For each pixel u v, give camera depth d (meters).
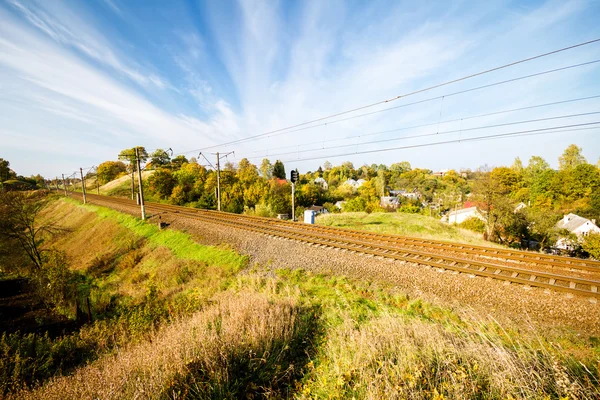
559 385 3.06
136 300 11.52
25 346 8.27
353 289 8.31
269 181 44.66
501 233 31.11
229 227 17.25
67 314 13.33
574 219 38.44
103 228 27.47
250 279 10.09
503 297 7.05
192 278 12.27
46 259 18.66
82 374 5.13
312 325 6.03
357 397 3.30
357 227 19.56
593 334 5.46
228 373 3.94
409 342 4.23
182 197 40.62
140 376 3.81
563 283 7.54
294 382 4.03
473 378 3.34
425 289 7.81
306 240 13.02
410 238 12.99
